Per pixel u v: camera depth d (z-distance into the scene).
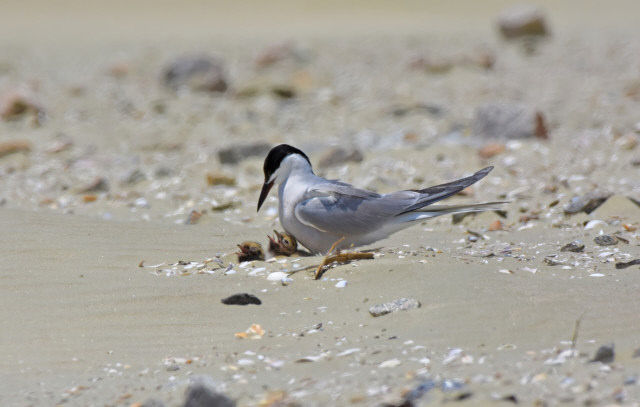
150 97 23.88
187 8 49.09
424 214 8.83
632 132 16.38
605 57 28.48
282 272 8.48
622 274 8.20
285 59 28.95
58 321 7.51
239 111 22.16
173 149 18.31
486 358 6.25
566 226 10.77
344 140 18.36
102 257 9.16
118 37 37.84
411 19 45.03
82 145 18.88
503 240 10.13
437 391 5.55
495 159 15.02
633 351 6.12
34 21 44.34
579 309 7.17
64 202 13.59
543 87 24.16
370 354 6.51
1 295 8.05
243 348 6.86
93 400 5.95
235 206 12.83
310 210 8.78
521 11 32.44
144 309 7.72
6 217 10.52
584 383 5.54
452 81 25.45
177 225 10.90
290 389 5.88
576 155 14.89
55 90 25.17
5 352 6.95
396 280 7.95
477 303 7.33
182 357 6.75
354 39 34.72
